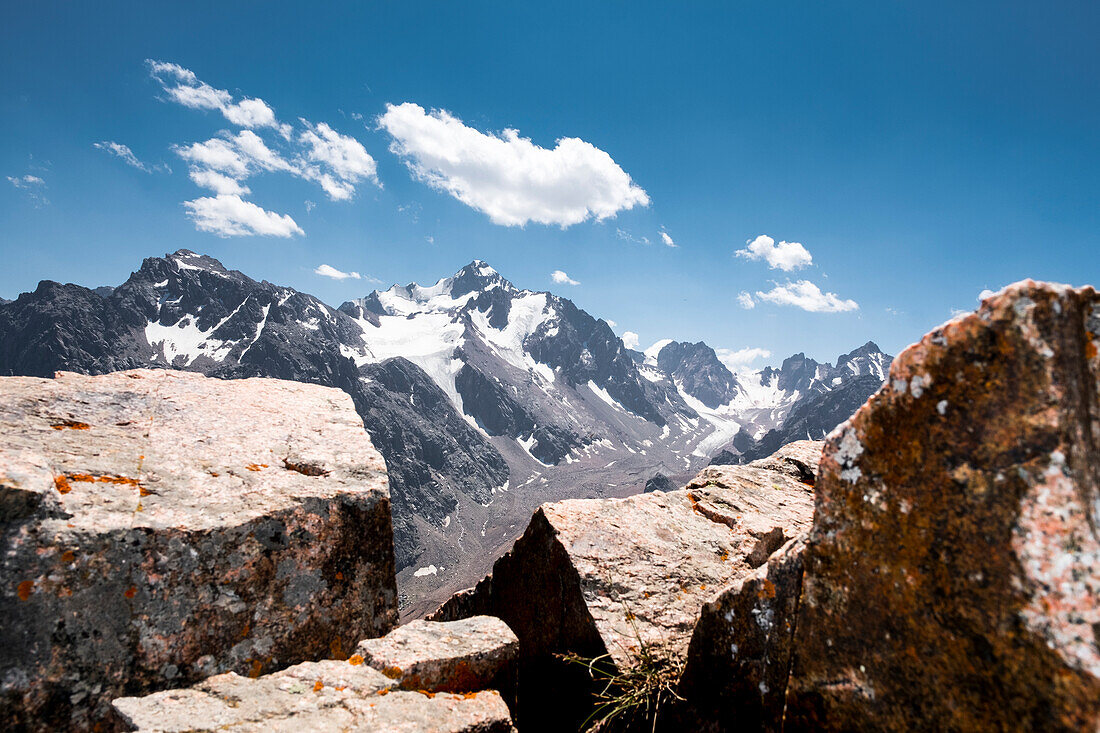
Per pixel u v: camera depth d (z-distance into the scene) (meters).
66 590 6.02
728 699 5.91
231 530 7.02
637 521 10.45
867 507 4.66
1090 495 3.58
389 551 8.27
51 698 5.76
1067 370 3.83
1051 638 3.44
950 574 4.04
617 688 7.32
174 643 6.47
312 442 9.25
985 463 4.00
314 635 7.40
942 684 3.95
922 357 4.46
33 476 6.32
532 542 10.16
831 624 4.74
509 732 5.86
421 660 6.32
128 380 9.82
